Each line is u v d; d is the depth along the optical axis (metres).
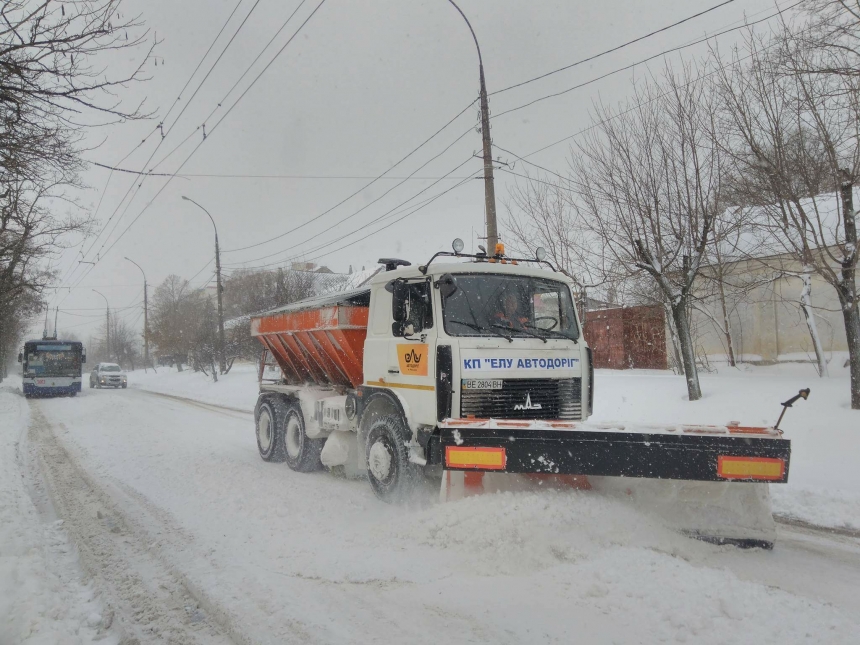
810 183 9.45
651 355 19.45
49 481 8.02
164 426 14.30
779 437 4.46
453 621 3.47
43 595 3.89
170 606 3.91
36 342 26.28
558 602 3.65
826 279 9.25
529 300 6.10
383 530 5.14
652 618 3.42
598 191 12.59
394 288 5.96
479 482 5.08
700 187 11.02
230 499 6.66
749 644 3.13
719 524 4.62
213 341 29.91
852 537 5.28
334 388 8.31
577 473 4.64
